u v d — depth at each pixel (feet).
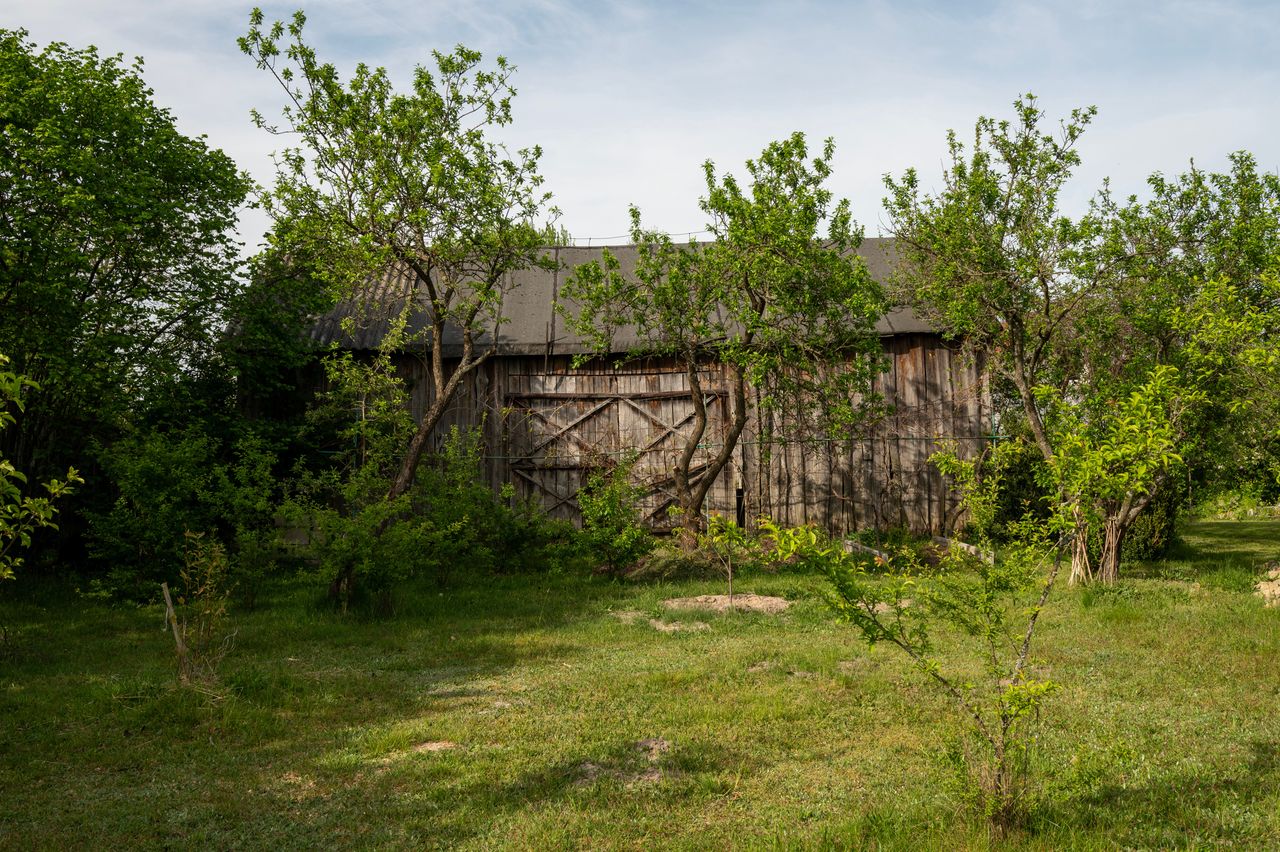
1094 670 31.48
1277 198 47.70
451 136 52.42
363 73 51.19
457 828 20.06
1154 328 48.93
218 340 65.46
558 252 79.82
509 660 36.19
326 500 68.39
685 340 60.70
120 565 51.31
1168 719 26.07
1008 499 63.31
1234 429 49.57
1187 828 19.01
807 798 21.53
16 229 53.72
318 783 22.99
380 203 50.19
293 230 51.78
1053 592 47.09
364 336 70.69
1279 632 35.88
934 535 70.08
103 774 23.91
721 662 34.32
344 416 67.51
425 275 52.60
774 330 57.98
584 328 59.67
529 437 72.33
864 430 70.79
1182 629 37.06
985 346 57.36
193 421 60.29
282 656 37.50
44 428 61.93
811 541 19.74
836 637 38.40
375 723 27.94
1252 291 45.85
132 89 60.70
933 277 55.06
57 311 54.85
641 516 70.33
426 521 48.98
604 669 34.12
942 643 35.91
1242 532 79.41
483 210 51.72
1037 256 49.08
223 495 50.26
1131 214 50.70
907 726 26.37
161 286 63.10
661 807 20.99
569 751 24.90
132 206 56.54
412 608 47.57
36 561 59.52
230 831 20.30
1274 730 24.97
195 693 29.66
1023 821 18.90
